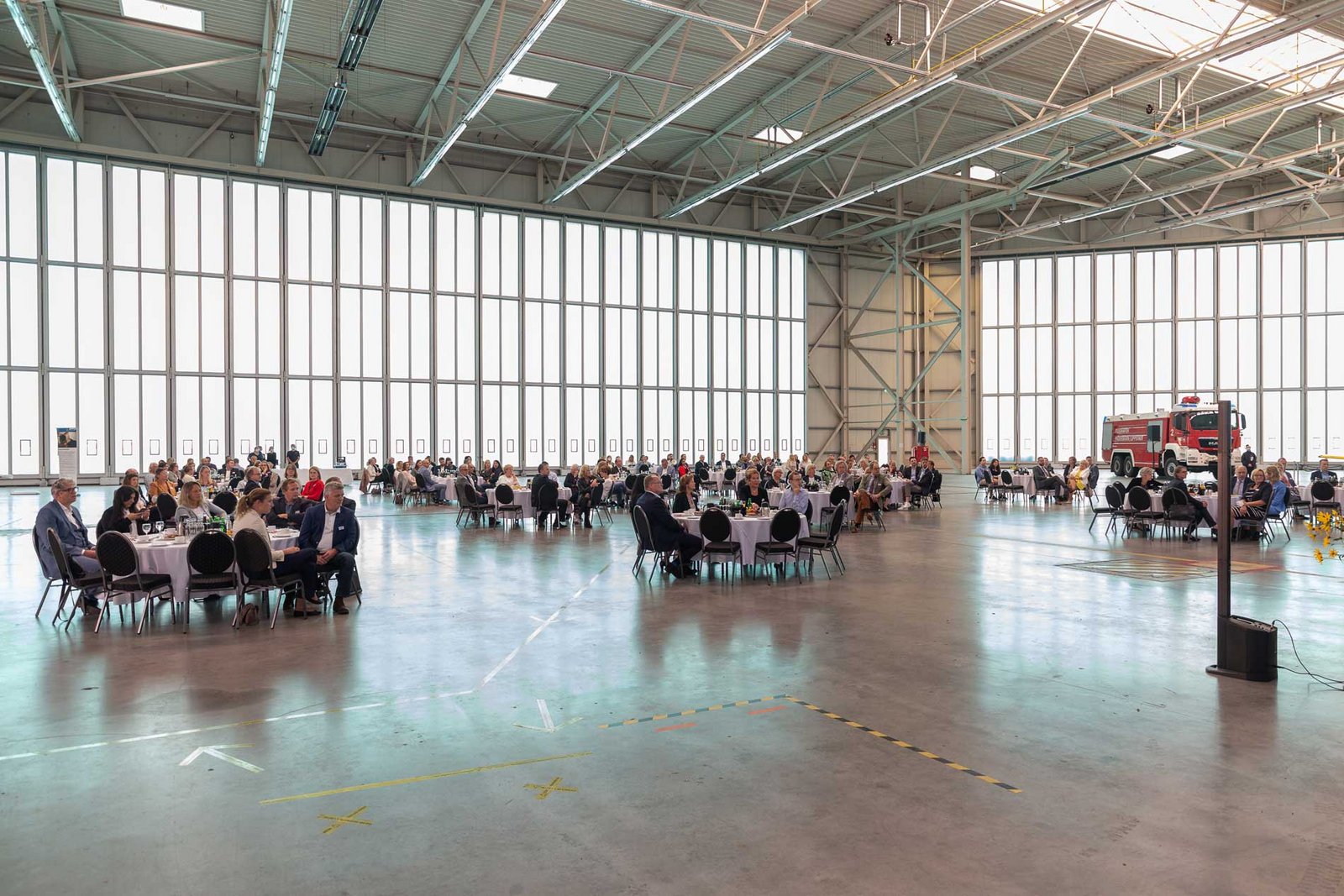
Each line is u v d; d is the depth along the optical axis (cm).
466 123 1706
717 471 2433
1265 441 2853
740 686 503
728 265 2909
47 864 290
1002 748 398
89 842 306
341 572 724
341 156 2305
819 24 1628
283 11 1277
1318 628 653
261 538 665
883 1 1539
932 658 568
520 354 2558
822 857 293
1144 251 3003
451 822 321
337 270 2322
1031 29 1261
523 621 691
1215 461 2466
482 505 1455
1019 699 477
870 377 3186
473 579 909
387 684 507
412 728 429
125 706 464
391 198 2389
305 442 2300
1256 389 2861
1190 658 565
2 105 1970
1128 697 479
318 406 2314
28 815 329
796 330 3047
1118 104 2031
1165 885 272
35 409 2039
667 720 441
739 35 1703
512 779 363
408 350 2417
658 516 896
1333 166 2402
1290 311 2820
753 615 717
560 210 2577
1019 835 309
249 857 295
